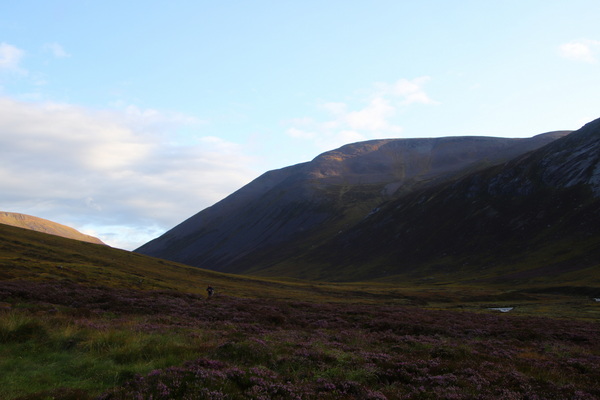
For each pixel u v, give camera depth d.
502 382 13.56
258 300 55.38
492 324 41.31
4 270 56.91
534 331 35.47
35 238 108.00
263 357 14.99
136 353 15.22
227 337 20.64
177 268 120.81
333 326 33.75
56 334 17.34
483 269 165.50
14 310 24.19
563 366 17.73
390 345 22.31
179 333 20.88
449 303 94.50
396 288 133.75
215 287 92.31
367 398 11.20
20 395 10.70
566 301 91.06
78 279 61.16
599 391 13.11
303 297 90.12
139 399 9.80
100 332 17.78
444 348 19.59
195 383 10.75
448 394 11.76
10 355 14.84
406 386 12.95
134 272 90.31
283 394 11.01
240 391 10.76
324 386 11.96
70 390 11.16
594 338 32.97
